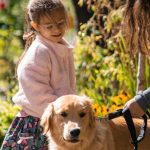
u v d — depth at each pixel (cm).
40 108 593
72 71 623
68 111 567
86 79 899
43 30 603
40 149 605
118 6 829
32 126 603
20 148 607
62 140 579
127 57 772
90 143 582
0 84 1272
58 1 604
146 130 611
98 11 848
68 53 617
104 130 592
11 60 1383
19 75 600
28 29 626
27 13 627
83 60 903
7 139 614
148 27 597
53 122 579
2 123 819
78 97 580
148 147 610
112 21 811
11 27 1412
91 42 878
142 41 609
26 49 627
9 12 1555
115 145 602
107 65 848
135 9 596
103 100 817
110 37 839
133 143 566
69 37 1145
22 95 601
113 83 829
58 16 600
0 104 884
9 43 1461
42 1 601
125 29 646
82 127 565
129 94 765
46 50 598
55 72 603
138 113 544
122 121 615
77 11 958
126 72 779
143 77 670
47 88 596
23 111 609
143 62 666
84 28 930
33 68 593
